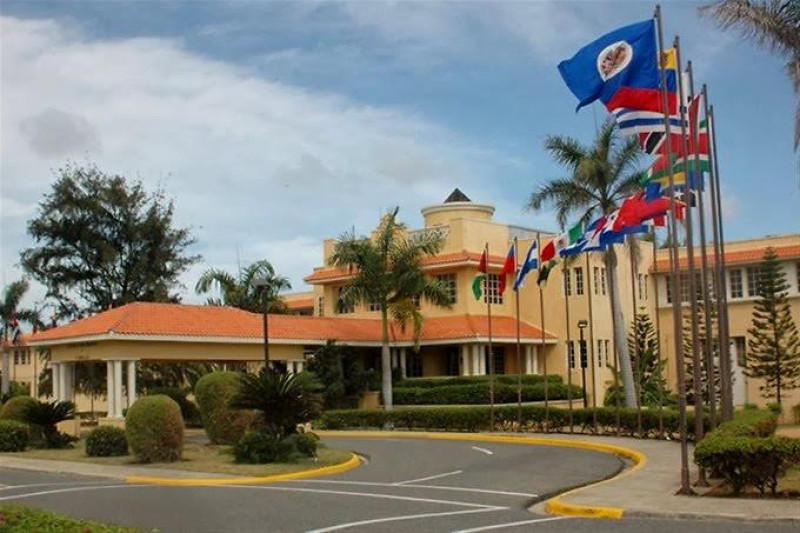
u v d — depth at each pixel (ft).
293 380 76.18
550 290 153.48
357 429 120.26
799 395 134.41
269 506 49.80
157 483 64.44
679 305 53.11
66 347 117.39
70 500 53.93
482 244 153.79
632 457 76.79
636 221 74.43
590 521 42.98
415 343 134.10
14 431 91.45
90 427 126.72
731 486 49.90
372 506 49.52
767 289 131.23
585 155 118.21
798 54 66.28
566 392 140.87
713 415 66.44
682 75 56.80
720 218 67.10
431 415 115.55
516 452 84.38
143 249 187.62
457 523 42.73
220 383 90.79
